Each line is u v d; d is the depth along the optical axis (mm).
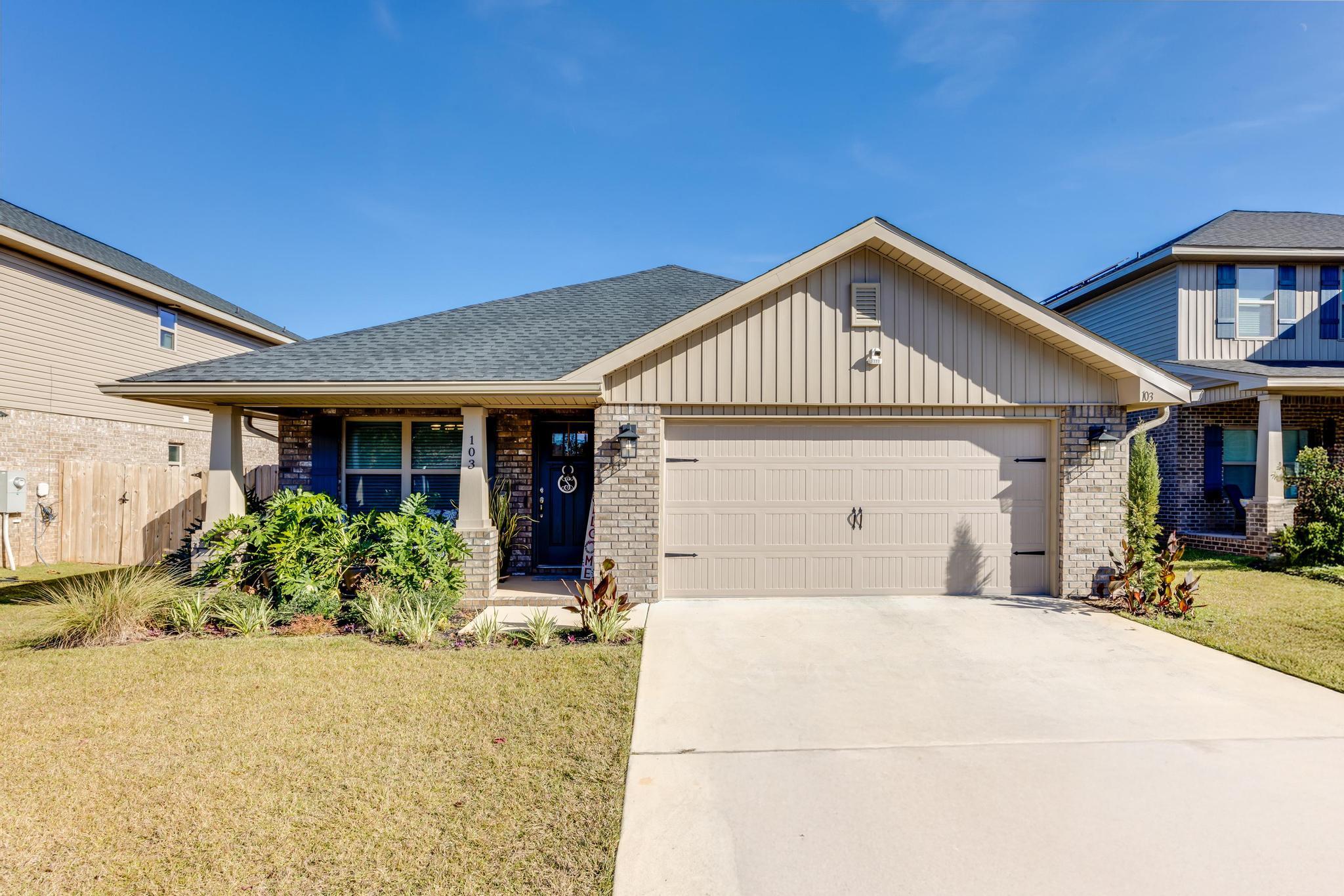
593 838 3088
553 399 7941
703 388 7992
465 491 8219
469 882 2750
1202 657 5887
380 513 8812
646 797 3502
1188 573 7371
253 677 5180
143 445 14398
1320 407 13461
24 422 11867
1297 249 13336
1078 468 8148
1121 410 8172
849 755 4012
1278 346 13773
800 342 8031
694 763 3893
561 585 8938
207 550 8031
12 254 11727
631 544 7977
